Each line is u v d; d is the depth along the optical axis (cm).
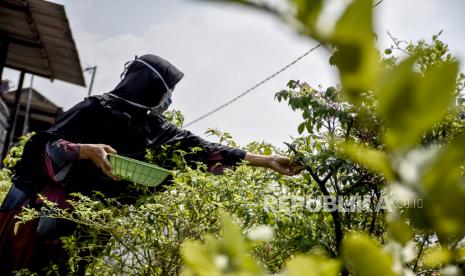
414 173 20
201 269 23
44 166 241
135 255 220
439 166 19
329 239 208
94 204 218
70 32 632
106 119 249
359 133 136
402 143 18
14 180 251
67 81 844
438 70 16
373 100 19
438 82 16
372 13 16
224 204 198
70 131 248
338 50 17
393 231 29
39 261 242
